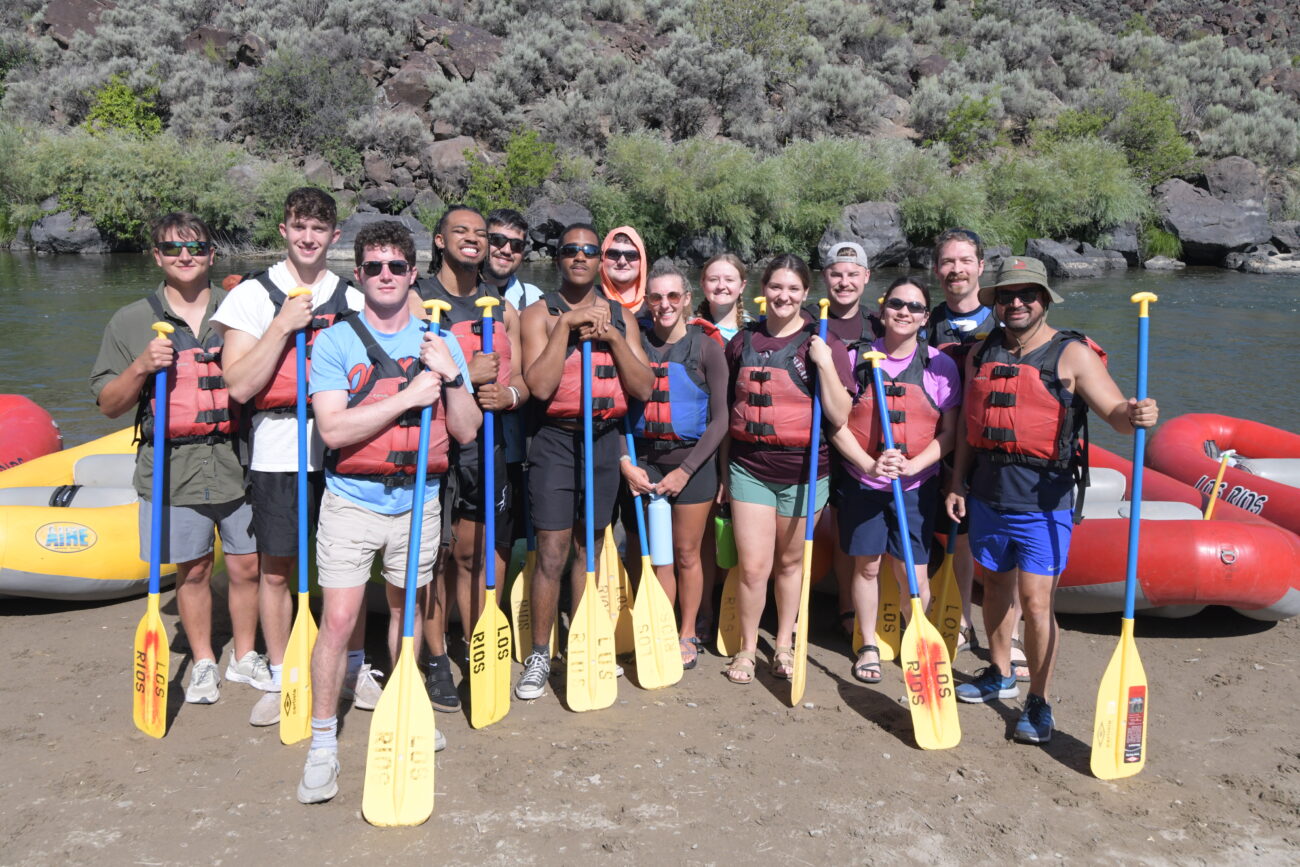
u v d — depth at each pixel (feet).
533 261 76.07
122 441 20.03
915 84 116.26
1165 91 119.75
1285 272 76.64
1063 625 15.53
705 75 96.63
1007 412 11.68
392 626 12.09
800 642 12.64
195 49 100.78
